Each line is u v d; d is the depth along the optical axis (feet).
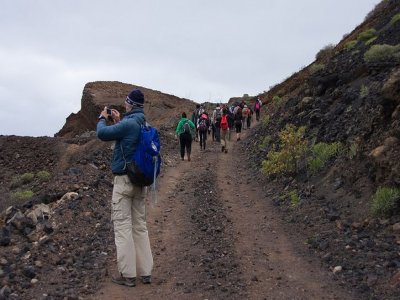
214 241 24.25
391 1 85.66
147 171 18.08
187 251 22.66
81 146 116.78
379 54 46.09
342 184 29.99
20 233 23.41
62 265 19.85
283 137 38.83
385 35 57.06
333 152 35.35
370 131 29.73
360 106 39.45
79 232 24.04
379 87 39.32
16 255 20.48
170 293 17.61
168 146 65.10
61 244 22.17
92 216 26.81
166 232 25.95
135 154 18.06
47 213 26.35
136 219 18.88
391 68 43.42
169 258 21.70
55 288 17.42
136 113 18.60
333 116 42.70
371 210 24.64
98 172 39.17
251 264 20.90
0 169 111.24
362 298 16.81
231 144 71.26
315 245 22.79
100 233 24.34
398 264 18.84
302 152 38.04
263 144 56.34
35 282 17.81
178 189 37.76
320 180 33.17
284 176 38.27
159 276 19.44
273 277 19.31
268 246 23.53
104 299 16.75
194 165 50.98
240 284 18.54
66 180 34.63
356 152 30.14
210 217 29.07
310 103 52.47
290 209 30.12
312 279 18.97
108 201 30.78
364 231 23.21
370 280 18.01
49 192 31.27
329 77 53.01
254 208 31.89
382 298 16.52
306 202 29.94
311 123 45.19
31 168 110.93
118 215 18.29
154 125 104.88
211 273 19.69
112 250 22.22
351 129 36.73
